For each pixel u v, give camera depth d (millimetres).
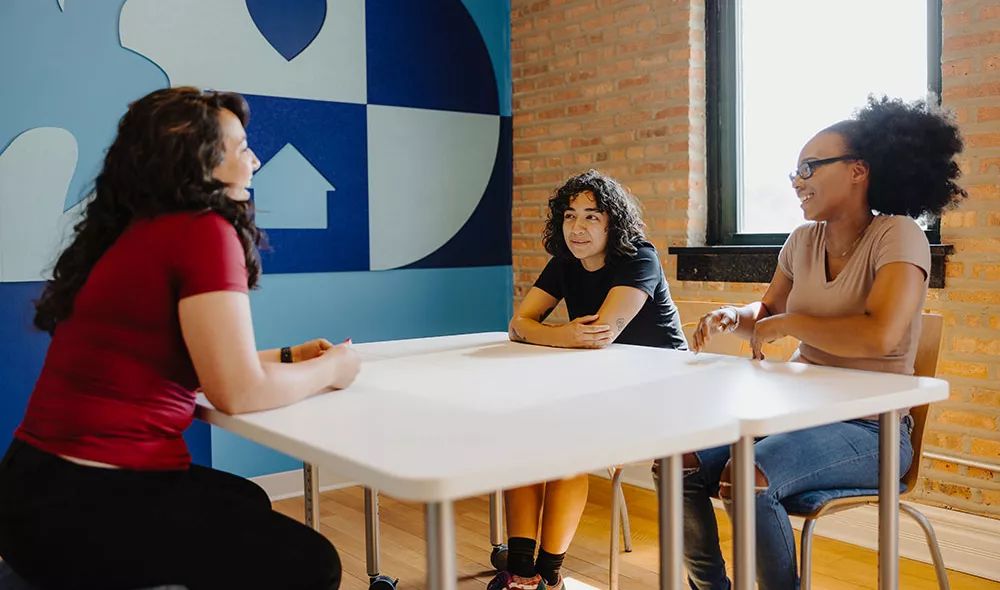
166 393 1394
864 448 1897
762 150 3463
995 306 2635
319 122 3650
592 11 3840
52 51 3035
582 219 2471
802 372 1787
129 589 1289
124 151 1420
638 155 3689
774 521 1790
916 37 2949
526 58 4168
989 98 2623
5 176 2973
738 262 3289
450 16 4047
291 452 1239
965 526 2707
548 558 2191
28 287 3033
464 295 4160
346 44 3713
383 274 3879
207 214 1405
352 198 3764
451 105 4070
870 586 2580
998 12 2594
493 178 4238
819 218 2057
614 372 1815
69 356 1374
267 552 1349
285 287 3590
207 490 1458
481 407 1448
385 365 1964
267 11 3490
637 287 2400
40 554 1292
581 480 2184
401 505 3477
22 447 1378
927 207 2043
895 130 1989
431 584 1083
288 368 1502
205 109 1438
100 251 1455
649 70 3629
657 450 1206
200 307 1347
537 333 2332
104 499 1306
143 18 3205
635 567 2771
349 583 2662
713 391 1567
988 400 2664
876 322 1853
